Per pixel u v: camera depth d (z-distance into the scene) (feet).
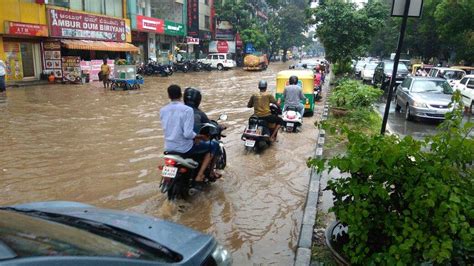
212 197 18.45
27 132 31.48
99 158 24.34
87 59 86.84
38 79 73.87
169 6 132.98
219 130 20.26
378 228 10.55
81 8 83.25
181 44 137.90
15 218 7.47
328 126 11.45
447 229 9.21
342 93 37.83
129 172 21.71
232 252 13.53
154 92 62.54
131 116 39.34
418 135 35.19
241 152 26.55
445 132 10.61
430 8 96.22
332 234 12.69
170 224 9.21
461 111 11.14
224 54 139.95
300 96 33.17
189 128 16.78
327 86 73.00
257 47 174.50
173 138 17.03
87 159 24.11
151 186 19.65
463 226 8.89
